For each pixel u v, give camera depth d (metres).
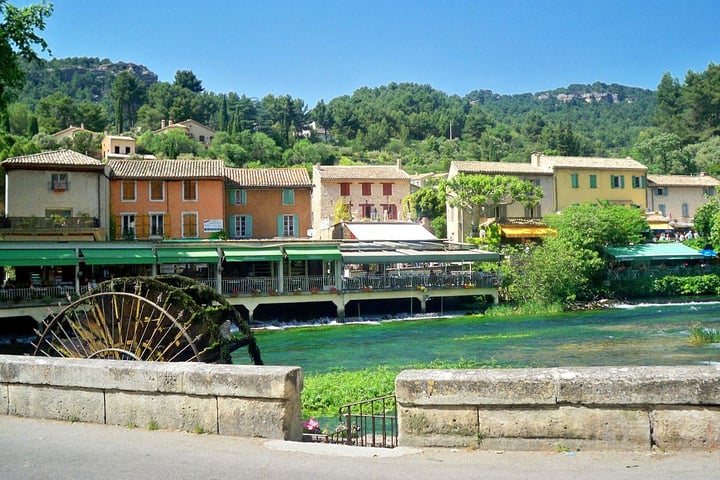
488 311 47.34
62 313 19.61
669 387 5.82
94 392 7.62
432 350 32.03
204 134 136.88
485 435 6.20
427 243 53.69
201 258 42.22
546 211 67.19
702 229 61.84
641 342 32.75
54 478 5.81
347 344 34.97
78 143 109.50
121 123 144.00
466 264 54.53
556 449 6.03
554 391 6.05
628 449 5.91
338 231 59.16
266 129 179.50
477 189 61.25
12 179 48.59
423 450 6.23
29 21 29.16
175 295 18.77
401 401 6.41
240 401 6.93
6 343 35.59
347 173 67.75
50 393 7.87
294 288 44.94
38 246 38.72
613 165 70.25
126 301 18.83
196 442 6.75
